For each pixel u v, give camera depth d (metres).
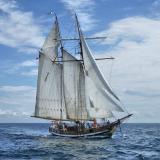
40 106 81.31
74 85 78.81
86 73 75.38
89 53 75.19
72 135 76.88
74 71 78.88
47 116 81.25
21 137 83.62
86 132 75.50
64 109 80.62
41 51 80.56
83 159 47.00
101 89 73.50
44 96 81.44
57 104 81.19
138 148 60.31
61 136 78.94
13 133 108.81
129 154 51.94
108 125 74.75
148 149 58.91
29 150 55.06
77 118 78.06
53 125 81.50
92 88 74.50
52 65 81.44
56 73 81.50
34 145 63.31
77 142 68.69
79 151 54.91
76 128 76.81
